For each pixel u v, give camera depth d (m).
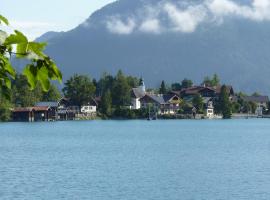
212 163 80.38
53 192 53.47
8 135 150.88
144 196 52.03
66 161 82.44
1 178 62.66
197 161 83.19
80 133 159.00
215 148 109.06
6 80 6.63
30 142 125.69
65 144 119.31
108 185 57.75
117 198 50.84
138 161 82.56
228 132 167.88
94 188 55.75
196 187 57.06
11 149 106.06
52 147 110.94
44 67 6.53
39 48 6.43
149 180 61.72
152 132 164.38
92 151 100.62
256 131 175.00
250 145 117.69
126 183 59.34
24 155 92.56
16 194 52.50
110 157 88.94
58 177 63.66
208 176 65.38
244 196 52.00
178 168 73.75
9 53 6.31
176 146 114.00
